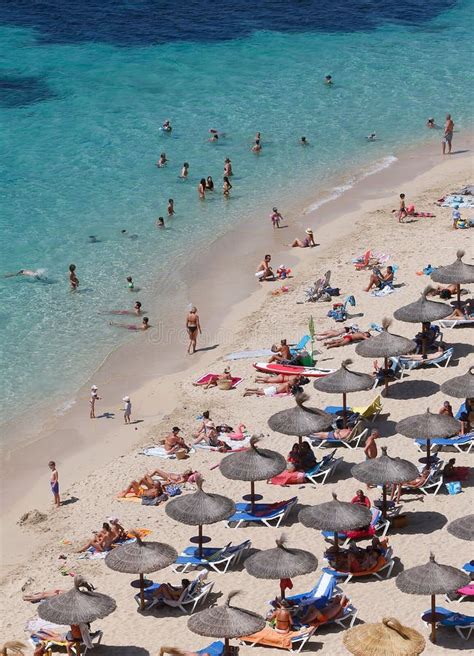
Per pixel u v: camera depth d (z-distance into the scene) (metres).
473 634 28.30
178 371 45.50
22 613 30.86
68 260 55.25
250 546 33.12
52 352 47.31
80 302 51.38
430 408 40.09
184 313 50.38
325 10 102.12
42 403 43.69
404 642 26.00
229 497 35.75
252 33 94.88
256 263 55.03
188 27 96.44
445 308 43.19
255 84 81.69
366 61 86.88
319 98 78.56
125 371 45.81
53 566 33.16
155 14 100.25
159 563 29.98
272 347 45.44
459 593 29.62
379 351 40.62
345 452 38.03
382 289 50.03
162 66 85.88
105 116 75.38
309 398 38.34
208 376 44.28
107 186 64.12
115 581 32.12
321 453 38.06
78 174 65.75
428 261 52.44
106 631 29.75
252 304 50.81
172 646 28.77
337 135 71.81
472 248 53.53
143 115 75.50
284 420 36.75
